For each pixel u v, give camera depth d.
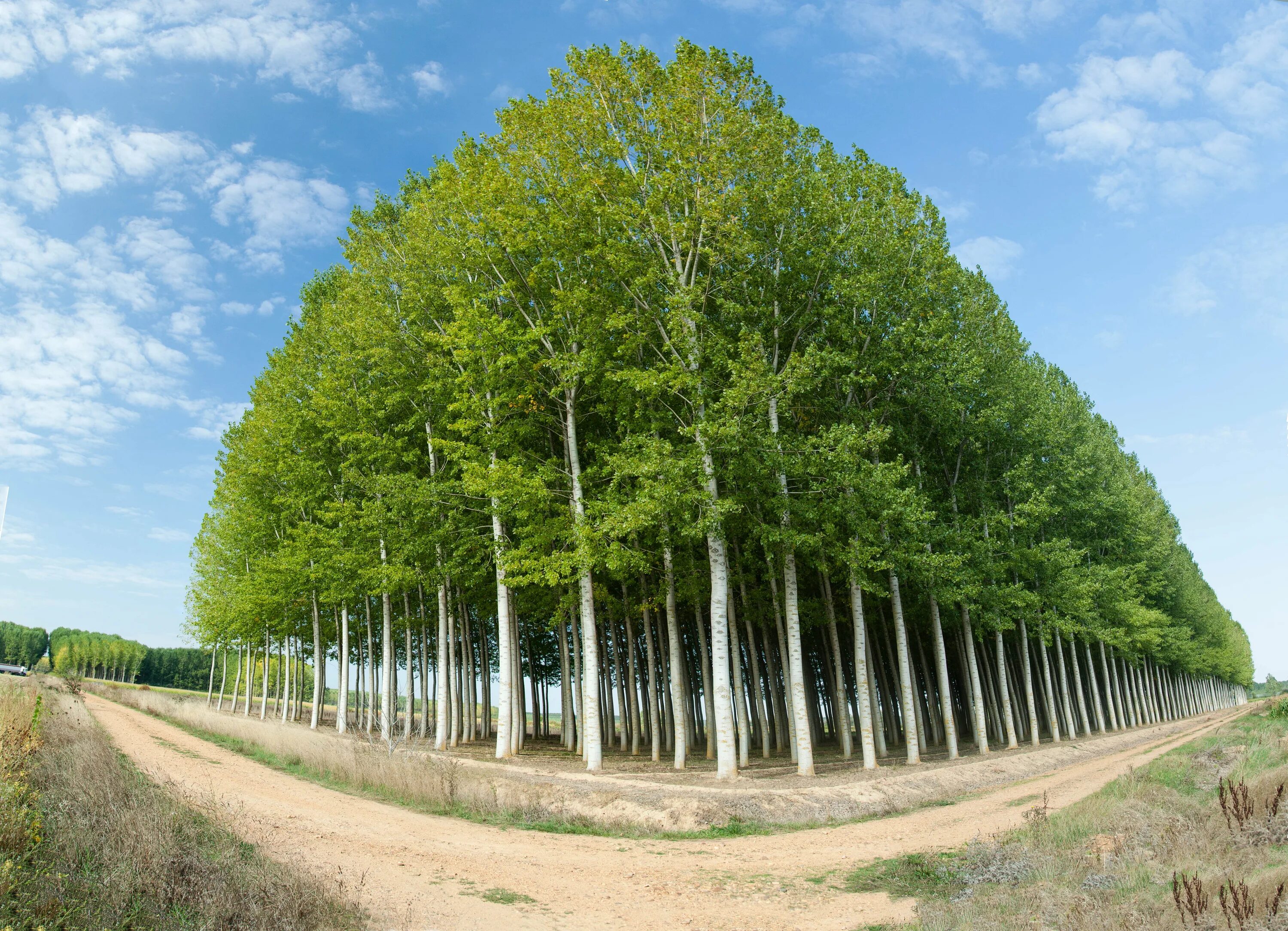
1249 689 117.62
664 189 22.69
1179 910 7.43
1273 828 10.34
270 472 35.28
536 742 40.03
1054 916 8.52
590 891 11.02
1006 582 33.47
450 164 26.16
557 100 23.14
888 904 10.40
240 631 42.03
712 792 18.42
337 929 8.03
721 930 9.43
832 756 32.31
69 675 43.41
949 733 28.91
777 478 23.20
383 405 30.00
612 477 25.05
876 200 25.62
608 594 26.64
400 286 29.62
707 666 32.19
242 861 9.24
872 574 29.42
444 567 27.56
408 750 23.20
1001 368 31.05
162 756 20.59
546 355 25.36
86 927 6.46
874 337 24.91
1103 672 54.59
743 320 23.84
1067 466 35.59
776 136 23.33
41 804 9.15
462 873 11.43
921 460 28.44
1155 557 51.75
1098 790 17.84
